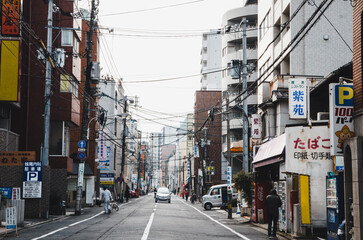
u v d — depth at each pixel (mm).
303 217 17359
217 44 92375
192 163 94812
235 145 50469
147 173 152875
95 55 51812
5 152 26703
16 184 26625
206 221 26984
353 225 13234
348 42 30703
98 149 49719
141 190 115812
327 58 30609
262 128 30609
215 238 16938
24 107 33594
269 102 28156
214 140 75625
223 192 39688
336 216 14961
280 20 33469
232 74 34500
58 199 30688
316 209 18031
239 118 61688
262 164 24719
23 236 16797
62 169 33219
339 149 14773
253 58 61094
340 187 14820
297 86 20219
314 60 30594
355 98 14609
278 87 27094
